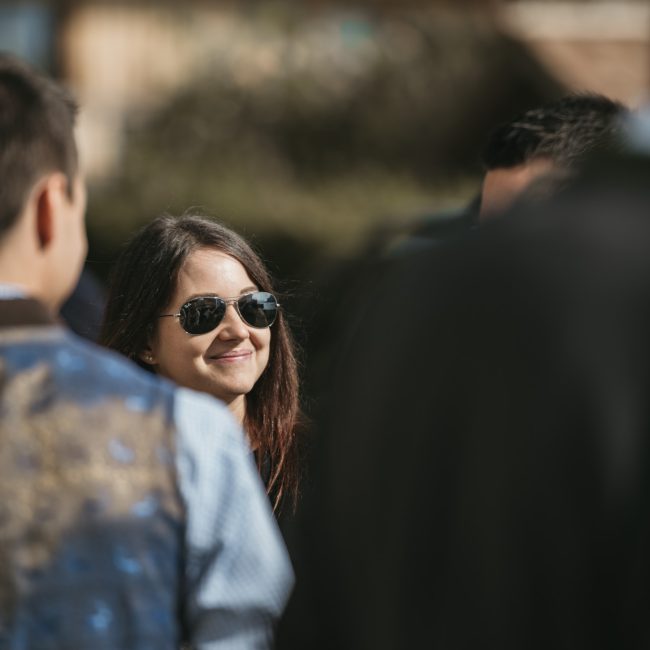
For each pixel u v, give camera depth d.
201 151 25.33
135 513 3.10
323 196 23.20
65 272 3.37
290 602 2.65
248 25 26.95
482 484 2.23
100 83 28.38
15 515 3.03
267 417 5.62
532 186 2.57
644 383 2.17
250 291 5.51
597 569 2.16
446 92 26.66
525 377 2.22
